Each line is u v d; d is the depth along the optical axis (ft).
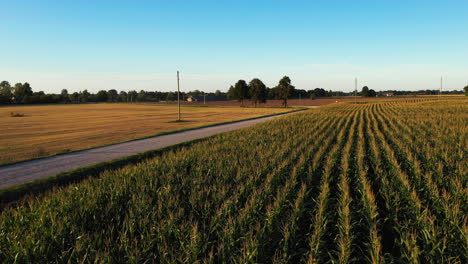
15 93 633.61
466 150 48.91
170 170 41.86
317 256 20.34
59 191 35.88
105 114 257.14
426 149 50.44
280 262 18.86
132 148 73.41
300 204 27.53
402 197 28.71
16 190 40.32
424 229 21.44
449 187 31.27
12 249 20.08
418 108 182.29
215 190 31.60
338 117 146.61
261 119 168.45
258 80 408.46
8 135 110.52
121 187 33.01
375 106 268.00
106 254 19.20
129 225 23.16
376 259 19.02
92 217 26.58
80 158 61.87
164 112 279.28
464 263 19.56
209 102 631.56
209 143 72.18
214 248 22.07
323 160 49.03
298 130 90.79
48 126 147.74
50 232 22.24
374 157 49.29
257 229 21.53
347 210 24.75
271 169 41.63
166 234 22.07
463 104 201.77
